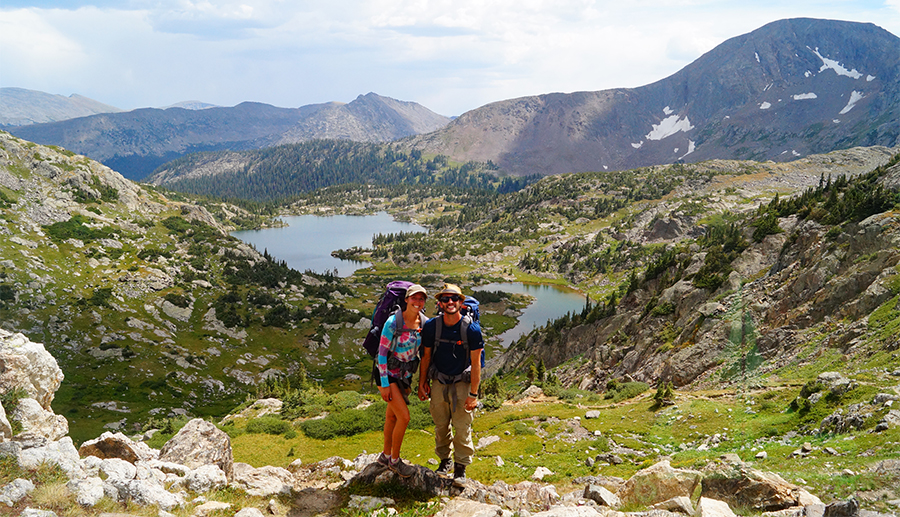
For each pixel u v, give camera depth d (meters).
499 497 9.76
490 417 44.88
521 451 32.09
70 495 7.05
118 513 7.04
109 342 172.88
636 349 67.56
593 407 44.22
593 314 99.56
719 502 7.41
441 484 9.58
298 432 48.12
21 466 7.39
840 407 21.45
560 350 100.94
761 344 44.22
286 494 9.87
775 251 66.00
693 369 47.50
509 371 112.69
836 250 46.66
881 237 42.97
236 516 7.88
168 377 160.75
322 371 185.12
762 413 26.67
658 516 7.30
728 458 9.48
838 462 14.04
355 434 47.22
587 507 7.78
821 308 42.66
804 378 30.81
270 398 69.00
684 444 26.62
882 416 17.73
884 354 27.05
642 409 37.56
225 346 189.75
